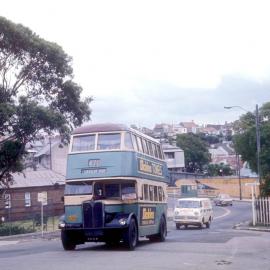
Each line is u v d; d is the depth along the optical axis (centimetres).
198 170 11162
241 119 6569
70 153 2170
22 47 4038
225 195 8288
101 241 2142
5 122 3944
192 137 11300
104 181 2119
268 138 6216
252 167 6475
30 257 1833
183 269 1486
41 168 7762
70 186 2136
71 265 1570
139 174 2206
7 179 4369
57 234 3616
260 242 2362
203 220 4091
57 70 4244
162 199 2605
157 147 2620
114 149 2128
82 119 4478
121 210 2108
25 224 4472
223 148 15538
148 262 1638
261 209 3775
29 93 4294
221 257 1784
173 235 3130
